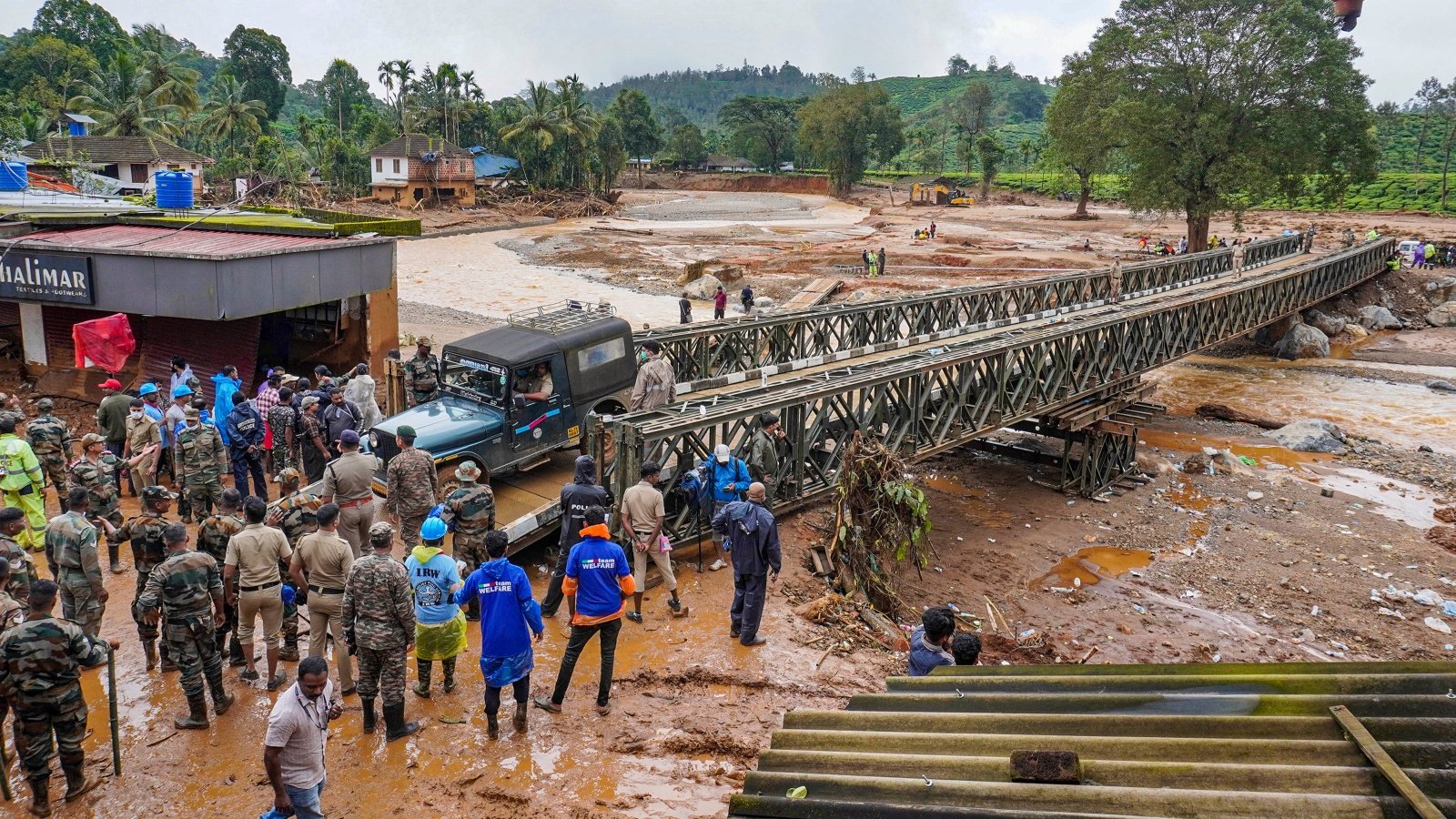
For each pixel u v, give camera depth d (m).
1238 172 41.06
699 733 7.80
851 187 125.19
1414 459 21.17
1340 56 41.19
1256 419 24.47
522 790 6.97
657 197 119.25
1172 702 5.03
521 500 12.02
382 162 78.19
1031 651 11.77
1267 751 4.40
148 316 16.14
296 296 16.12
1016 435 22.59
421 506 9.93
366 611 7.22
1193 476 19.84
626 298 39.25
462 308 35.00
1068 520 17.17
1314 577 14.67
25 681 6.32
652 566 11.21
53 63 95.25
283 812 5.98
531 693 8.30
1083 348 18.97
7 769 7.09
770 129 146.00
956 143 183.38
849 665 9.27
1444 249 47.59
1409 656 12.17
